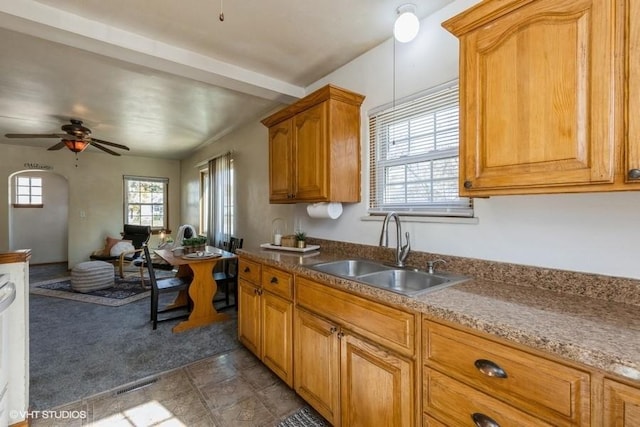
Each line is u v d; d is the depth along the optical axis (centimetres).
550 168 105
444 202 187
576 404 80
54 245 659
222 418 176
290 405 187
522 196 147
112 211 645
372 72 229
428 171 195
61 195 664
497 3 117
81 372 224
